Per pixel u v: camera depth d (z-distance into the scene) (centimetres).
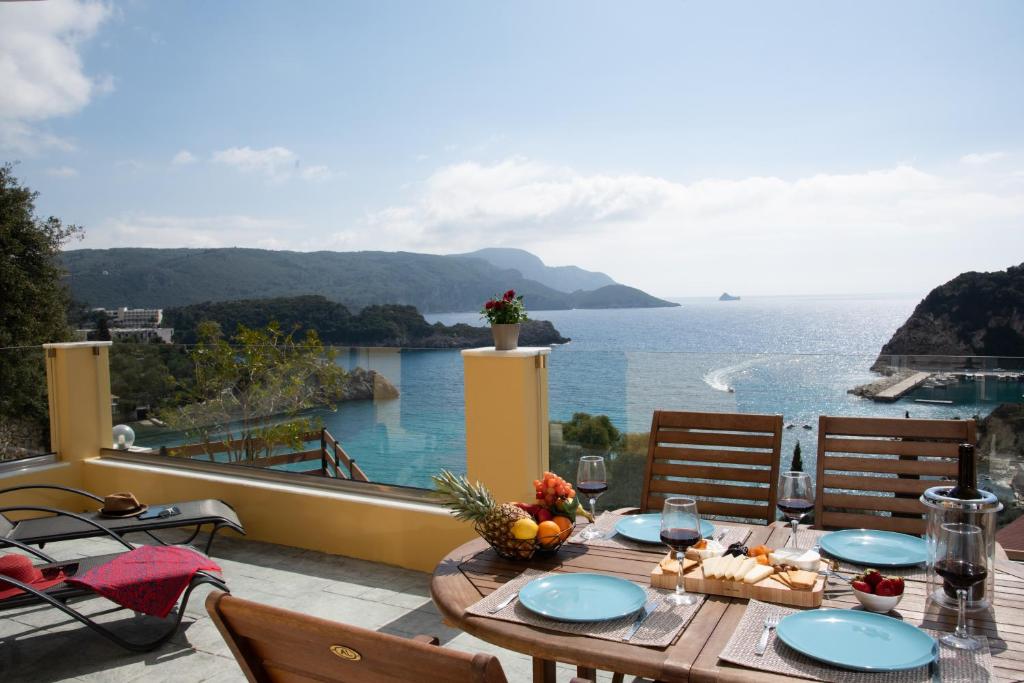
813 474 348
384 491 464
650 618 171
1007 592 185
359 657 125
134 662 336
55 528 396
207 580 348
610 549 226
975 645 153
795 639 156
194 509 435
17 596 324
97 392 600
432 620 373
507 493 396
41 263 1348
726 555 204
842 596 183
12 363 565
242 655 142
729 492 288
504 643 166
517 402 390
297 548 487
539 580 193
